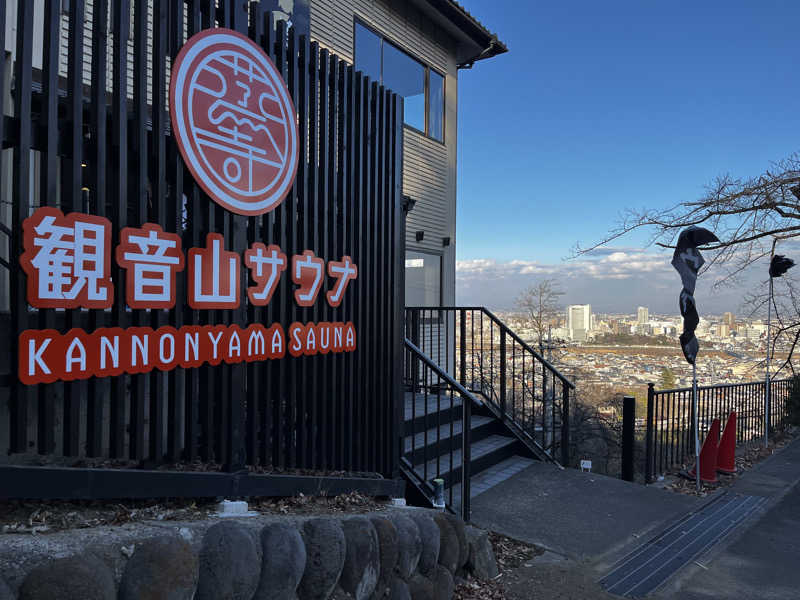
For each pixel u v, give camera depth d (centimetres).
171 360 266
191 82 279
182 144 273
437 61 1062
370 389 421
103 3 240
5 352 303
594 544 434
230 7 308
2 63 204
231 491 290
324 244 374
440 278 1078
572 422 1627
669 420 693
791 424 966
